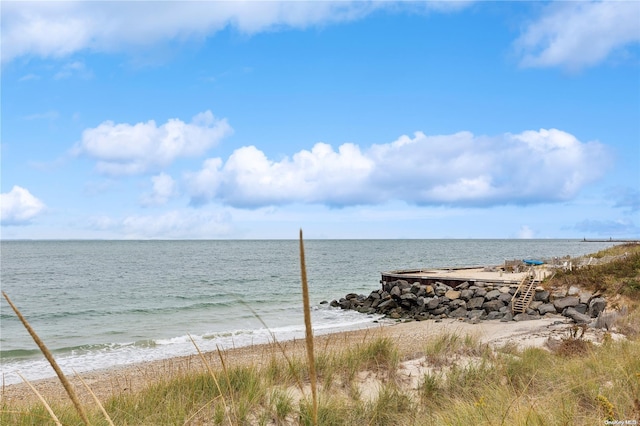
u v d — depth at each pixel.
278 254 149.25
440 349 10.92
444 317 31.39
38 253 153.25
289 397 7.05
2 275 70.81
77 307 38.59
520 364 8.88
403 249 184.25
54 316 34.62
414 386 8.32
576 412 4.69
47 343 24.39
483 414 5.06
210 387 7.71
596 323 17.28
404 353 11.49
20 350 22.19
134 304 40.12
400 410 7.00
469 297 32.59
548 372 7.77
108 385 13.61
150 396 7.44
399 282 38.31
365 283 59.06
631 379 5.86
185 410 6.63
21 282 60.56
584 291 27.17
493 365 8.78
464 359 10.15
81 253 154.88
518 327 22.00
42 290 51.38
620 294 24.30
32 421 5.88
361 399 7.43
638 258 28.00
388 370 8.98
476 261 97.81
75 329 29.27
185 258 123.94
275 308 38.12
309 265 92.81
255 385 7.47
